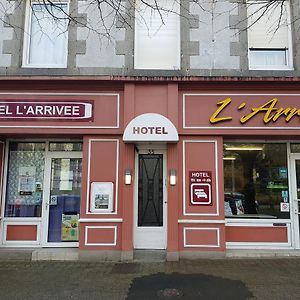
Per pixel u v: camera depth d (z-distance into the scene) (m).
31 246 7.85
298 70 7.72
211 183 7.52
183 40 7.81
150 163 7.87
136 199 7.71
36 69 7.69
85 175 7.52
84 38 7.80
